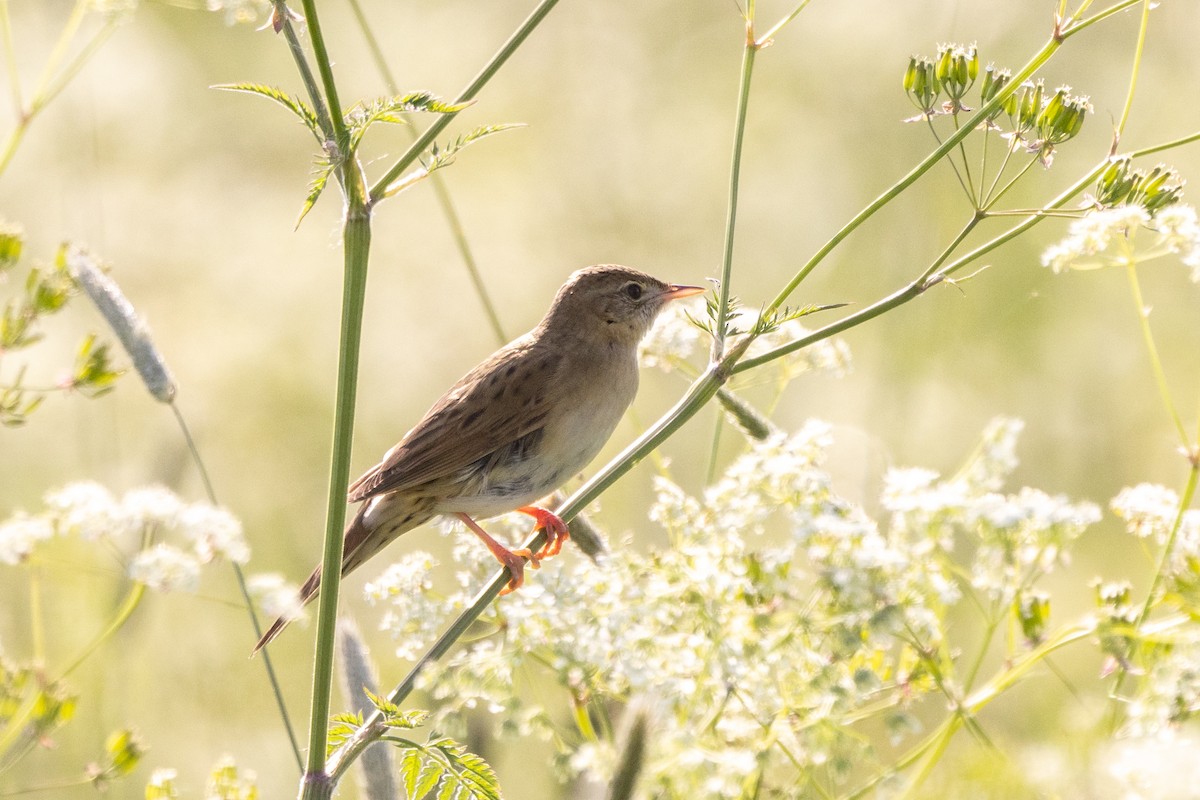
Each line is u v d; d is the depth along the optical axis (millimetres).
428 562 7129
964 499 6199
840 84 17812
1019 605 6898
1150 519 7059
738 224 17469
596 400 10500
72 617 9938
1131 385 14750
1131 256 7250
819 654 6133
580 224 17641
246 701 11969
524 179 17906
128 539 7480
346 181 5898
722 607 6164
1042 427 14430
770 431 7656
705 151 18141
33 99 7867
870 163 16906
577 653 6082
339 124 5777
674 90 18859
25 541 6148
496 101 18562
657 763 5508
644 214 17734
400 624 7012
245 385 15062
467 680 6156
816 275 16750
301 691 12297
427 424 9961
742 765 5531
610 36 19391
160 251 16141
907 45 17469
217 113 17688
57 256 7629
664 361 9195
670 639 6039
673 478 14664
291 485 14570
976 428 14266
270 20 6090
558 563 6543
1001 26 17109
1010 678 6613
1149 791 5285
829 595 6137
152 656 11445
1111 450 14336
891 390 14383
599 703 6691
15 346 7418
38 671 6844
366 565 14156
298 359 15570
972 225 7020
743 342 6965
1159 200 7227
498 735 6191
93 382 7523
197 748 11344
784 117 17906
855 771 7945
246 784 6664
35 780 9266
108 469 11945
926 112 7215
